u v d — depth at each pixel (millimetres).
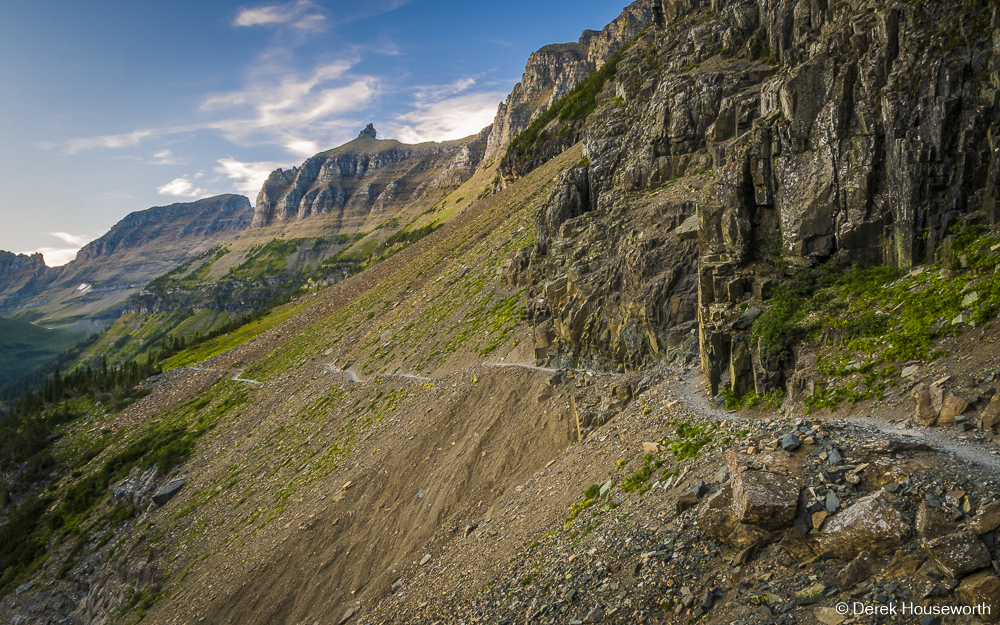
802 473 15609
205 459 73438
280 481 55125
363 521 40344
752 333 24984
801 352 23234
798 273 25156
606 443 28812
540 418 38250
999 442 14922
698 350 33156
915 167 21594
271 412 78875
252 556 43531
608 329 39844
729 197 27516
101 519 71375
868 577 12531
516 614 18672
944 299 19797
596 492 24672
